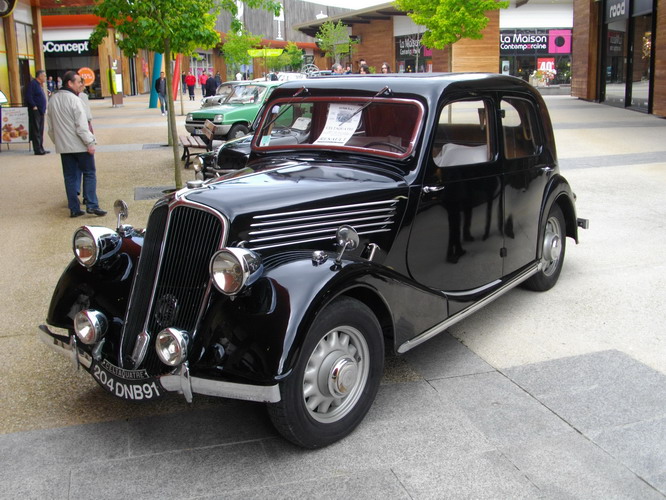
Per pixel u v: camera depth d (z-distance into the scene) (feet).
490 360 14.19
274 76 71.41
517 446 10.88
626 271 19.70
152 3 32.07
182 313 10.95
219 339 10.21
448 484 9.94
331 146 14.24
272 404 10.21
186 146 40.11
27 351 15.06
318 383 10.78
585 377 13.24
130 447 11.12
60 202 31.65
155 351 11.02
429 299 12.75
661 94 60.85
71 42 125.49
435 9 66.49
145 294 11.37
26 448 11.10
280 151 15.02
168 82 33.35
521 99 15.97
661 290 18.04
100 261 12.39
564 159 38.99
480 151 14.60
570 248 22.15
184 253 11.09
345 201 12.09
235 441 11.27
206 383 10.11
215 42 34.65
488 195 14.74
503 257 15.69
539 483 9.91
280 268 10.61
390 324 12.12
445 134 13.56
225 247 10.56
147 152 48.16
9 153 50.44
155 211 11.62
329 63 180.14
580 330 15.64
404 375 13.55
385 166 13.35
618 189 30.73
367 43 144.05
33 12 78.18
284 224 11.49
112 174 38.75
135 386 10.82
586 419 11.64
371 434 11.36
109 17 32.19
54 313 12.48
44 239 24.88
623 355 14.21
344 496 9.73
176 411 12.34
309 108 14.79
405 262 13.11
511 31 111.75
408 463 10.50
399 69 135.64
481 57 109.40
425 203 13.19
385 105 13.65
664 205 27.53
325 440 10.85
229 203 11.09
